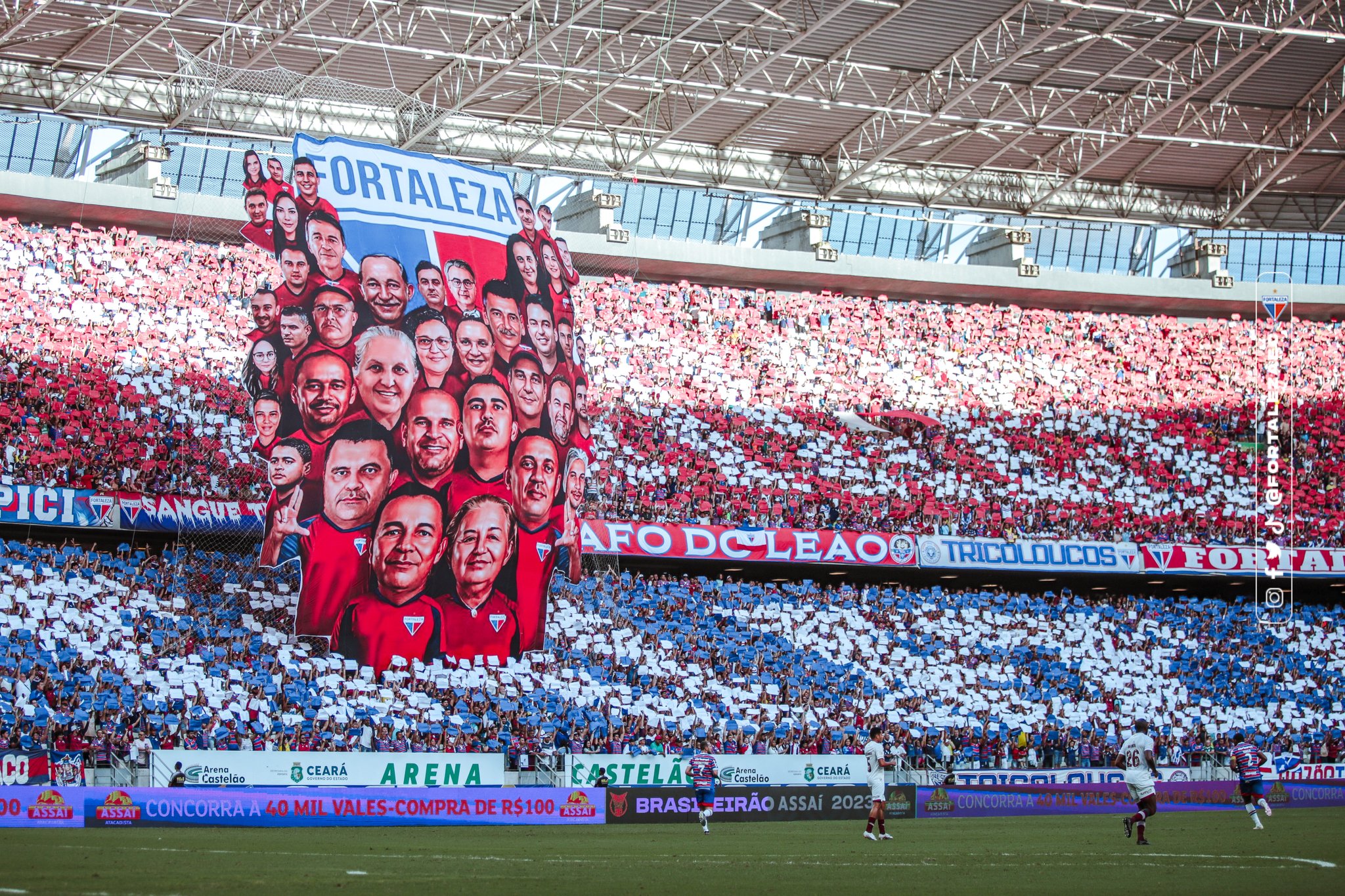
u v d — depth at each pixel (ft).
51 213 160.04
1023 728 133.08
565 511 113.91
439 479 107.04
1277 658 151.84
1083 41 156.97
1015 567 148.66
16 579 112.27
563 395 114.42
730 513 147.74
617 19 152.05
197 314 153.48
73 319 145.59
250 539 122.52
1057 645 146.51
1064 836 79.87
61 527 116.06
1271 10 153.07
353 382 104.47
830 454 163.84
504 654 109.09
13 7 139.95
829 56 161.38
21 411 127.03
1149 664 147.23
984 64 164.14
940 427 173.37
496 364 110.42
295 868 54.44
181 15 143.95
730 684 127.95
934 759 123.75
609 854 64.34
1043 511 161.68
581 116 173.58
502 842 71.72
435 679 114.52
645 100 170.19
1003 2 149.59
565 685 119.75
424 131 159.84
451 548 107.14
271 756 92.58
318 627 101.86
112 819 77.51
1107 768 121.70
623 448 154.20
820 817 98.48
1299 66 167.22
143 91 160.86
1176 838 76.84
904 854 66.03
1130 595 166.30
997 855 65.16
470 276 109.91
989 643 144.56
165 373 142.41
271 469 101.55
